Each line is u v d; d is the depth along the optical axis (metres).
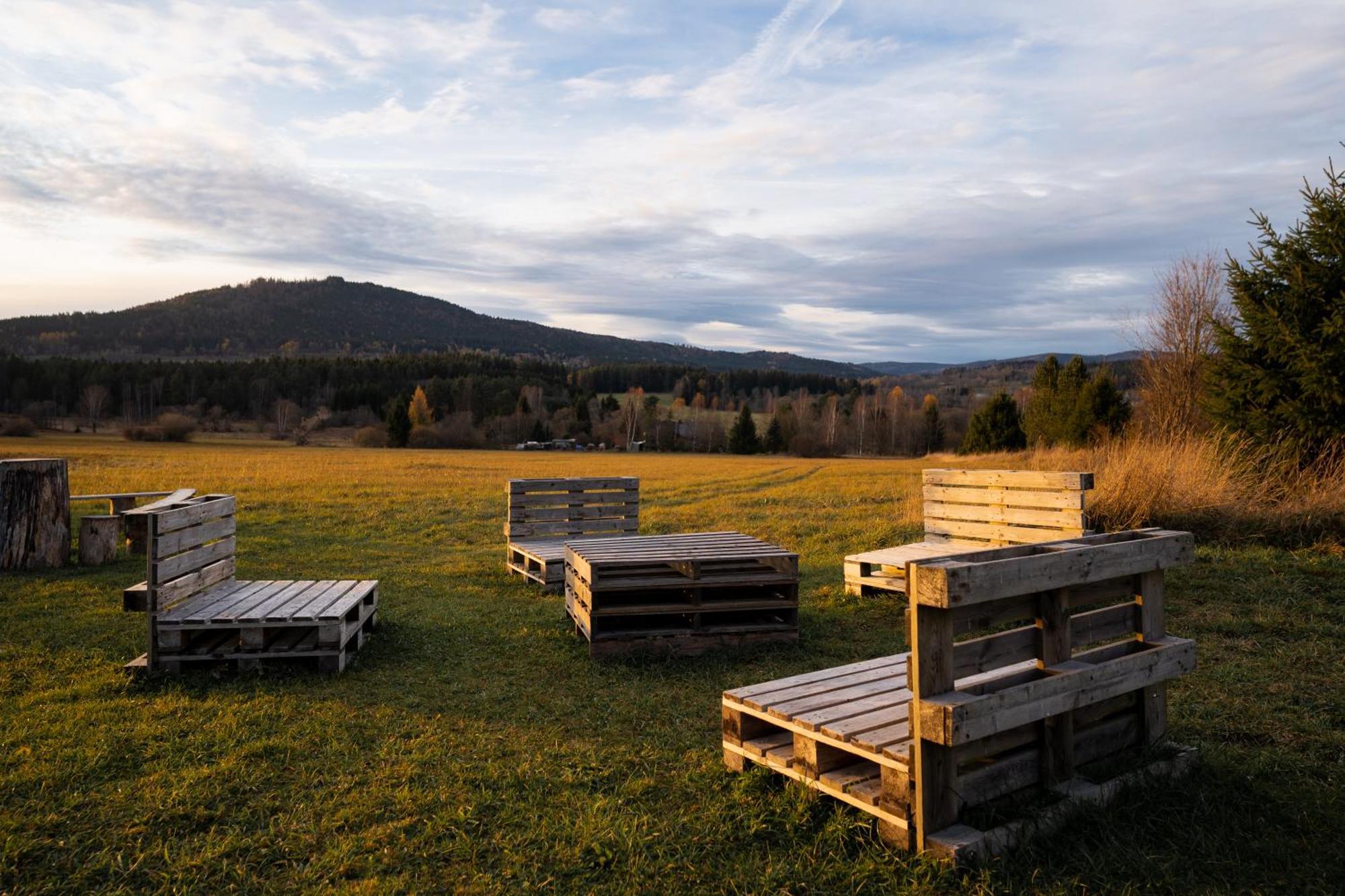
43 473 11.17
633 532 12.17
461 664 6.68
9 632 7.58
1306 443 10.75
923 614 3.23
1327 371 10.32
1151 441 13.23
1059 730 3.71
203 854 3.48
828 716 3.91
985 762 3.58
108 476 27.72
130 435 75.56
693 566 7.06
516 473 36.91
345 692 5.86
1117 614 4.14
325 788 4.18
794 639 7.18
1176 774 3.99
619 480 12.17
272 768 4.44
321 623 6.28
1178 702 5.13
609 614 6.84
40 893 3.22
